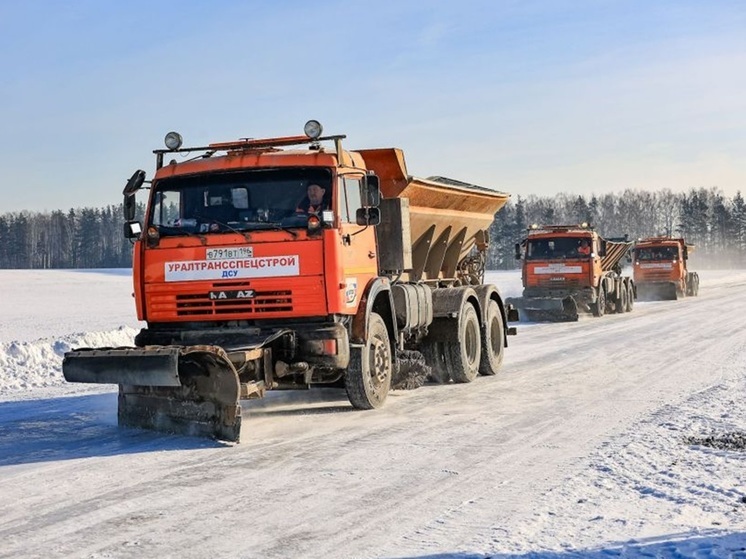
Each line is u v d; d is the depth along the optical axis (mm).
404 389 11445
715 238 133250
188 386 8297
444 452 7656
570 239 26359
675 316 26375
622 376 12758
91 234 136750
